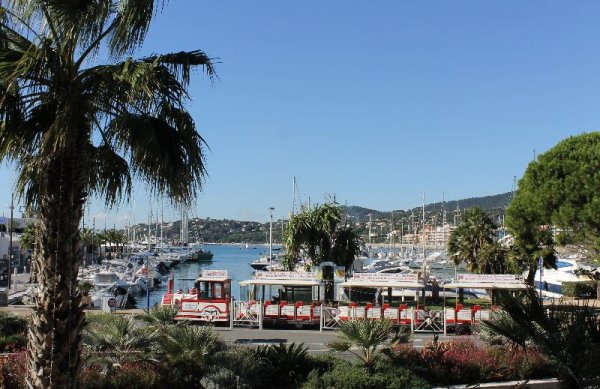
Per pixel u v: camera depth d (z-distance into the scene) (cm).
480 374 1452
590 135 2741
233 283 7088
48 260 746
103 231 11444
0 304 3600
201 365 1385
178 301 3086
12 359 1334
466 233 5444
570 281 4181
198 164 834
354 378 1354
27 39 766
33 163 759
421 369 1431
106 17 745
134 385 1270
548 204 2688
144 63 732
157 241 17300
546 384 1400
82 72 769
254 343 2288
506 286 2981
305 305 2850
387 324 1503
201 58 829
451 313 2716
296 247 4525
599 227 2488
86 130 773
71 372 753
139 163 805
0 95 705
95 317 2167
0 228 8525
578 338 757
